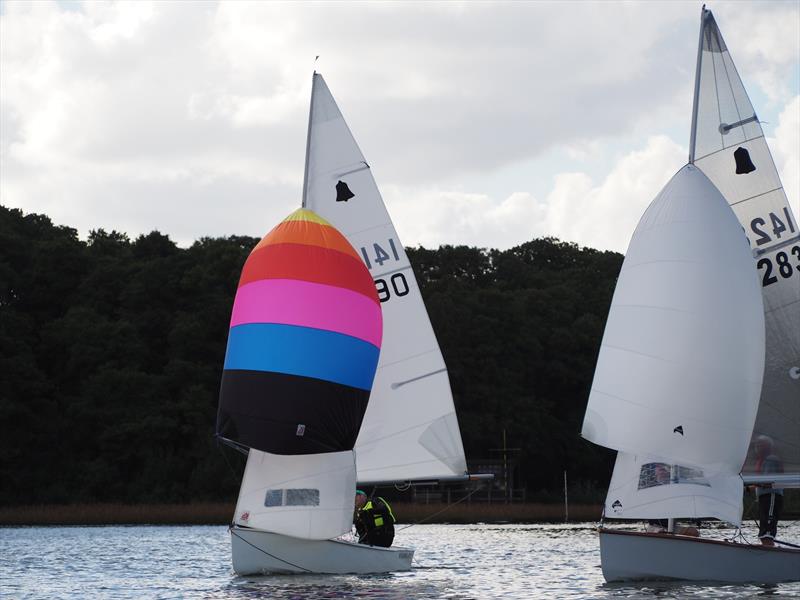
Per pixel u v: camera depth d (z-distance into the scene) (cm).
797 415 3312
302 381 3189
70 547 5416
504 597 2861
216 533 7000
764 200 3416
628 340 3036
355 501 3319
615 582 2911
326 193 3866
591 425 3052
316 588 3002
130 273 12362
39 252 12188
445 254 14850
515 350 12025
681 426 2962
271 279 3275
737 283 3053
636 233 3116
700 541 2897
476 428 11219
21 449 10356
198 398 10594
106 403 10556
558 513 9450
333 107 3897
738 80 3447
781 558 2952
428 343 3825
